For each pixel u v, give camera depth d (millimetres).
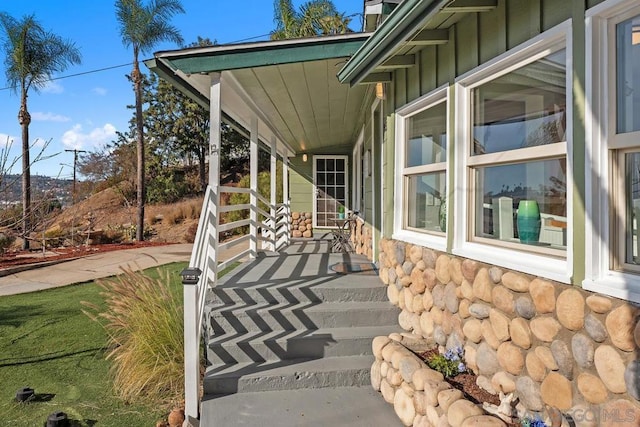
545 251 2316
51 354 4305
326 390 3148
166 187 23562
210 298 3928
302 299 3992
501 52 2533
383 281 4324
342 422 2688
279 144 9586
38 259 10523
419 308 3461
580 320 1888
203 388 3119
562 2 2078
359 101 6281
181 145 26297
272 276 4629
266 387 3123
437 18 2900
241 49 3965
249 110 5934
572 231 1998
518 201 2561
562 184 2225
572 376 1924
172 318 3713
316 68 4422
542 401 2104
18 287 7375
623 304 1684
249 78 4656
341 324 3766
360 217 7566
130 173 23609
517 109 2557
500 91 2715
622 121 1831
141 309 3811
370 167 6141
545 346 2094
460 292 2871
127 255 10992
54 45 12234
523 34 2355
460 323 2875
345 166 11672
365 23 5918
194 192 25406
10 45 12133
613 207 1849
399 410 2709
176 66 3953
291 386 3150
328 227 11555
